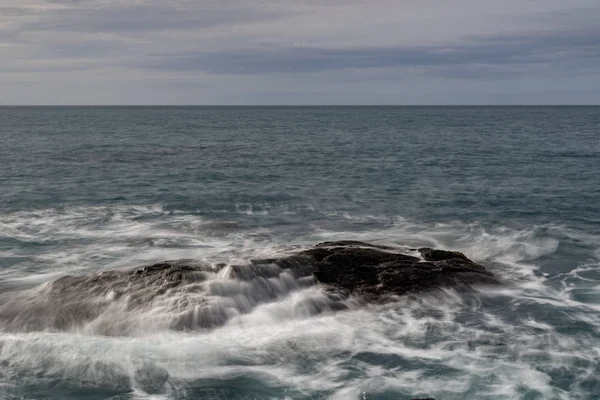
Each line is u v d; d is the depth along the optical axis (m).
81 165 47.09
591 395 12.12
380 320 15.57
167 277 16.03
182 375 12.70
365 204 32.34
